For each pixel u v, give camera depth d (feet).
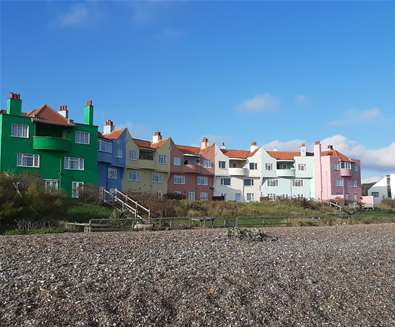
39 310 44.98
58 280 55.83
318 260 79.77
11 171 163.53
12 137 177.58
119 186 230.89
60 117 193.06
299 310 51.39
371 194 402.52
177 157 266.36
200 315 47.14
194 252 85.35
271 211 217.15
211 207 205.36
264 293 56.03
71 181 190.90
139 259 74.43
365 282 65.21
